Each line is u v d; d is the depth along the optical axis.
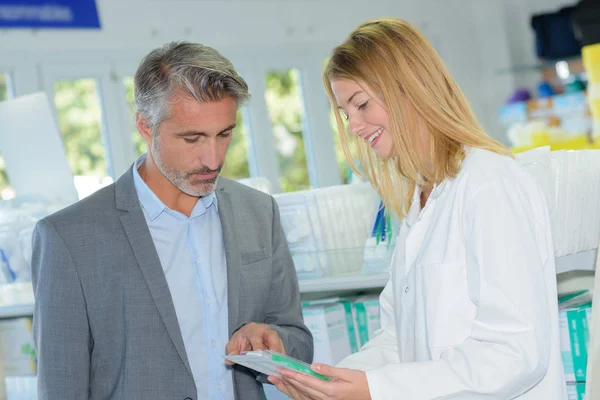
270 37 5.69
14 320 2.86
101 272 1.80
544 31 6.17
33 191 3.00
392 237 2.35
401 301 1.76
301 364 1.58
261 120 5.58
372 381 1.54
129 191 1.88
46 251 1.80
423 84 1.66
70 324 1.76
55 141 2.88
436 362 1.55
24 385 2.81
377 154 1.79
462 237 1.61
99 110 4.82
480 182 1.58
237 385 1.89
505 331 1.49
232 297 1.88
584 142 5.31
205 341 1.87
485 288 1.52
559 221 2.05
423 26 6.60
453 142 1.68
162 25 5.12
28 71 4.50
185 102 1.70
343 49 1.72
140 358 1.79
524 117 5.71
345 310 2.49
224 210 1.96
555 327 1.62
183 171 1.78
